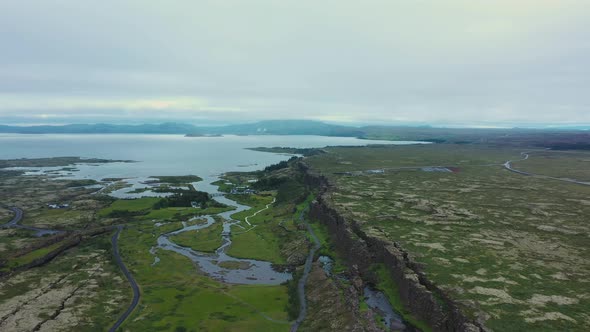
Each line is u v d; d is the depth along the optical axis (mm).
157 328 89750
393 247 108688
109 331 88875
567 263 93438
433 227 127438
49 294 105688
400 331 79375
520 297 76500
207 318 94688
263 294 108875
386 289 97812
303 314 96688
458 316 72438
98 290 110188
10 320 90938
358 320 83562
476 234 118562
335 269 117750
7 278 115812
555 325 65938
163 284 115625
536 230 121312
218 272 126750
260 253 143375
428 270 91875
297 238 151375
